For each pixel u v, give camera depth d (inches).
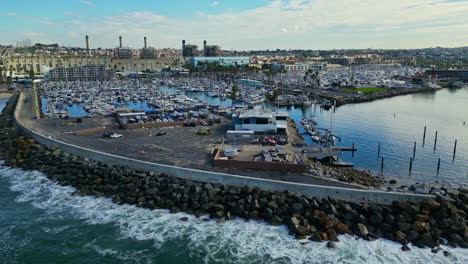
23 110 5782.5
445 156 3587.6
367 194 2148.1
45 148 3452.3
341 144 4065.0
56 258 1846.7
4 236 2055.9
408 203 2075.5
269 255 1827.0
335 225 2005.4
